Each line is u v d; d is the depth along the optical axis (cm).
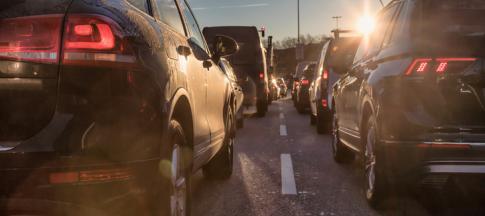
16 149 268
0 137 274
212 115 525
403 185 443
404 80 427
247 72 1698
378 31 580
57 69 279
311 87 1366
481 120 409
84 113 279
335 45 1146
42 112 276
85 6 295
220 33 1808
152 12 392
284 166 747
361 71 583
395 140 427
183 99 379
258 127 1327
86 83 281
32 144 271
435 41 424
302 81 1819
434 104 416
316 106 1159
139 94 296
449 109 412
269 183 635
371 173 507
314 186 619
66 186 272
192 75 422
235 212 506
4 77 277
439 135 411
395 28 500
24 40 279
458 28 429
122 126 285
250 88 1673
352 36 1150
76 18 287
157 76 316
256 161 794
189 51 427
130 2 360
